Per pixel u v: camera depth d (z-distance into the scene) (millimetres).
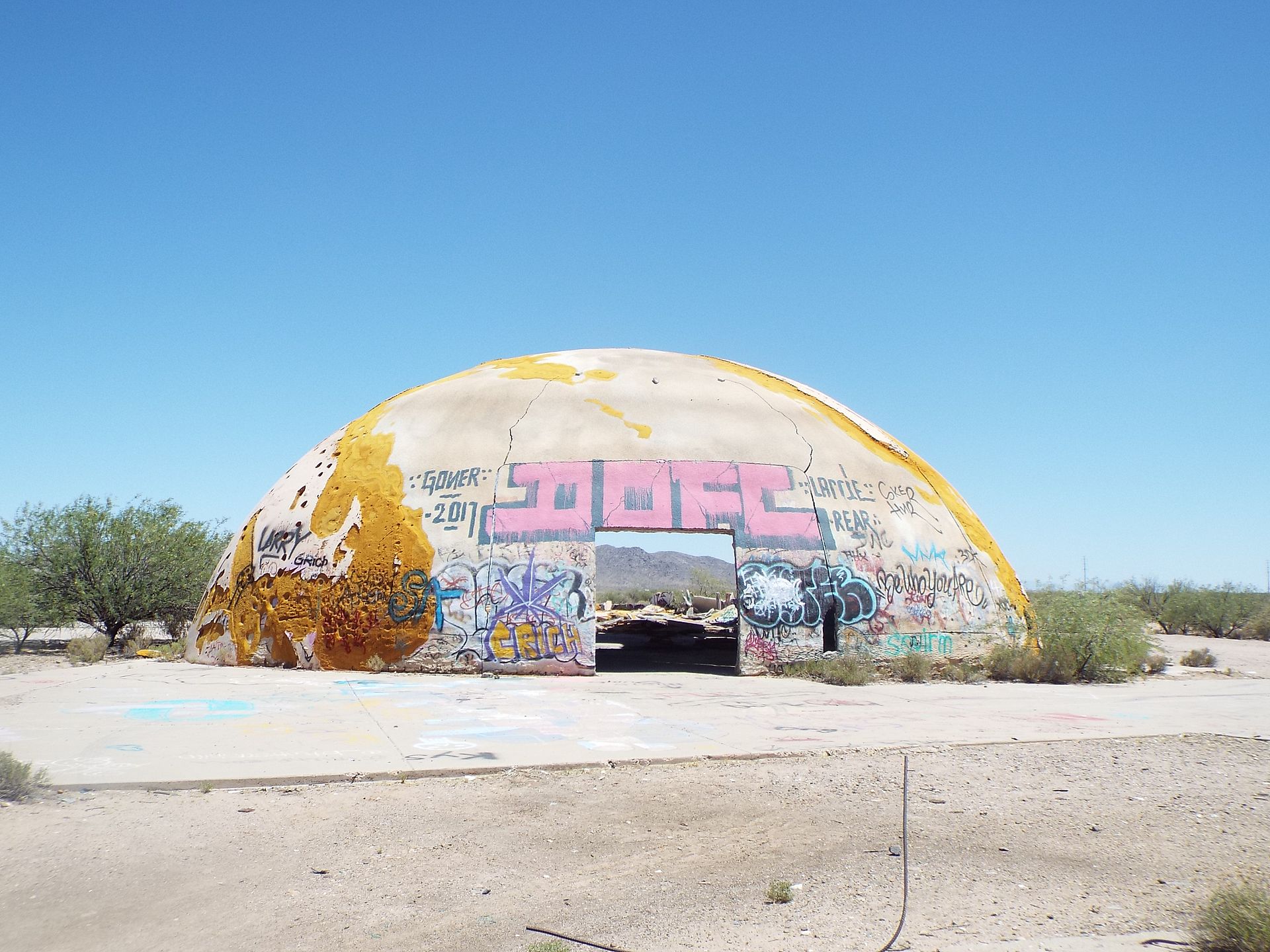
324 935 5547
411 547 18562
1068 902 6066
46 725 11664
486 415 20516
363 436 21219
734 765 9930
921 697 15414
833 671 17438
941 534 20594
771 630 18141
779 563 18484
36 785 8391
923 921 5734
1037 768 9875
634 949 5363
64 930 5535
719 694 15344
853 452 21016
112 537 26234
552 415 20250
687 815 8039
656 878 6539
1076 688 17641
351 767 9398
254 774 9008
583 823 7785
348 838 7336
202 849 6988
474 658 17719
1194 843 7348
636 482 18906
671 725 12141
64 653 24141
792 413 21391
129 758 9703
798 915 5867
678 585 119688
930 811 8188
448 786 8945
